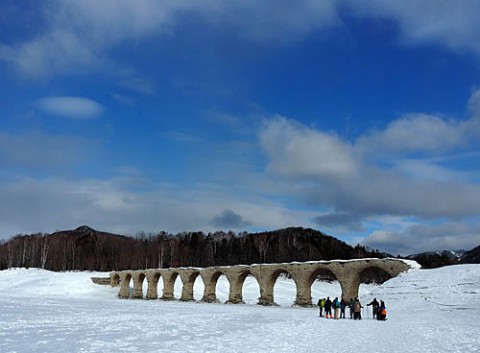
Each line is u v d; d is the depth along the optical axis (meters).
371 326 29.62
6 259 144.38
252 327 28.11
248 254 159.38
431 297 43.56
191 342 20.20
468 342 21.11
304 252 158.75
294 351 17.94
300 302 58.16
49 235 177.88
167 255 152.00
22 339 20.27
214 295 74.12
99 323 29.28
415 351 18.22
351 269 53.56
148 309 49.09
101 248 163.00
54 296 85.06
